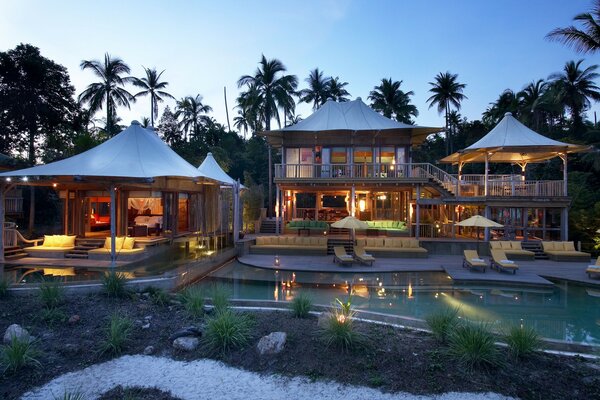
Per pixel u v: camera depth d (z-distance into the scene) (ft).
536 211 84.53
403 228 79.71
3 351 19.99
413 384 18.15
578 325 31.48
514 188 74.90
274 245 67.05
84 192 61.46
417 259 63.00
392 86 155.74
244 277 48.44
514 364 19.98
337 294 40.37
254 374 19.53
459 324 23.41
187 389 18.13
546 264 59.72
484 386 17.93
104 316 26.73
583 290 44.37
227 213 82.43
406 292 42.11
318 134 85.25
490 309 35.91
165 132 152.15
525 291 43.60
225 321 22.84
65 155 91.15
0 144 108.37
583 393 17.40
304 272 52.24
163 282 36.06
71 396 17.20
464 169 156.35
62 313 26.55
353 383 18.40
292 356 20.93
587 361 20.97
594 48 65.62
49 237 53.98
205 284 44.16
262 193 117.91
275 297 38.34
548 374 19.12
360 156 85.35
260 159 158.10
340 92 156.25
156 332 24.54
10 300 29.17
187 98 164.25
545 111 139.23
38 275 39.32
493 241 67.72
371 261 56.29
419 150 176.76
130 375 19.47
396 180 74.49
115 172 45.98
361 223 59.88
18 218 86.48
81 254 50.90
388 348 21.65
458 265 56.75
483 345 19.75
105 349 21.61
